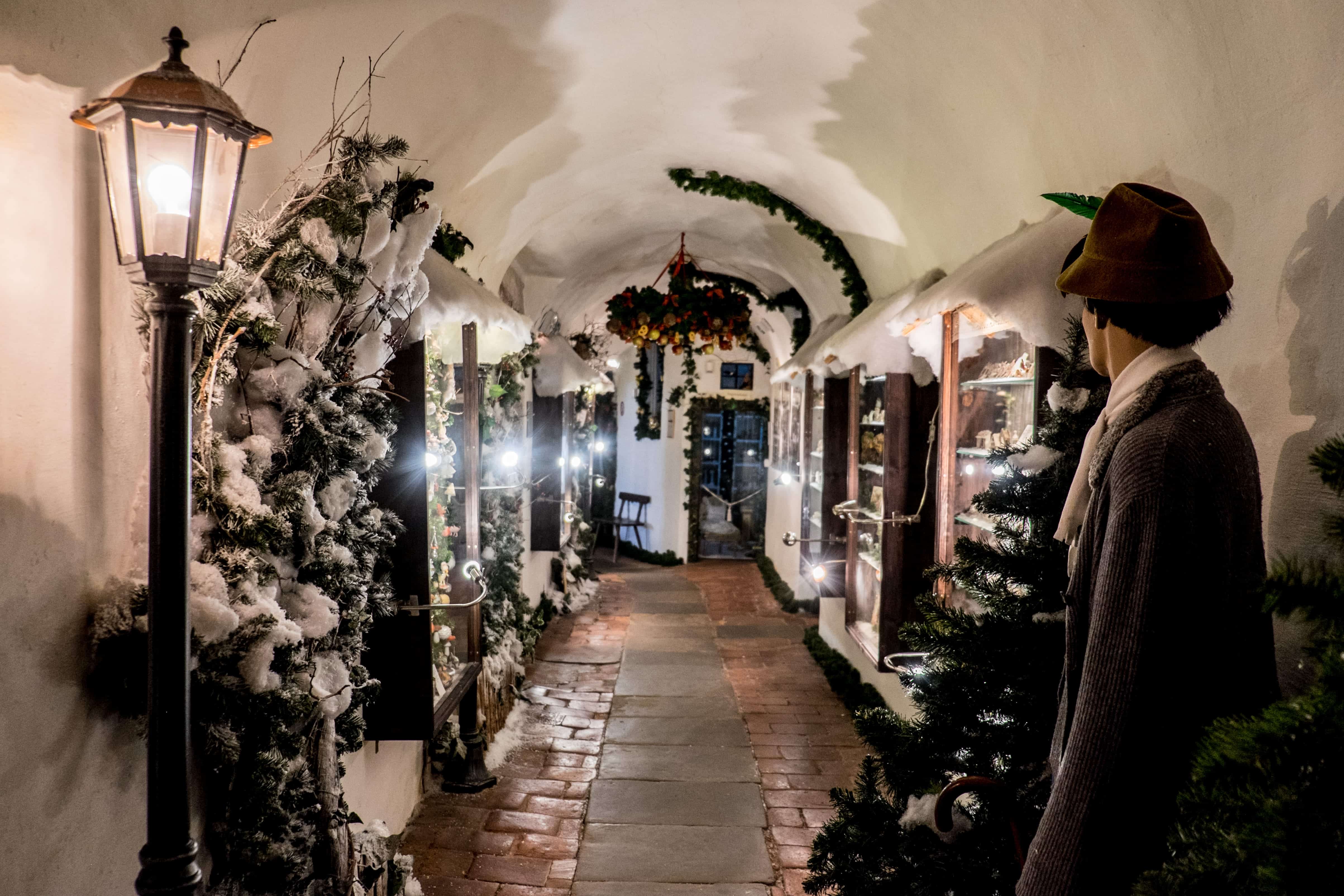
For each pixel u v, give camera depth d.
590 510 12.59
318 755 2.22
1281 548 1.78
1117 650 1.18
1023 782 1.79
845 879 1.90
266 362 2.09
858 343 4.59
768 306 9.38
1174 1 2.04
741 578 11.46
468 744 4.43
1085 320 1.50
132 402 1.70
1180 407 1.24
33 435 1.41
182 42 1.35
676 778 4.60
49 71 1.41
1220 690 1.20
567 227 6.65
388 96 2.87
